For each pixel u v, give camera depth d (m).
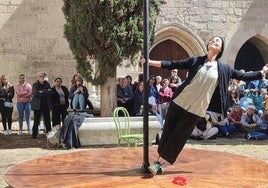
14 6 13.20
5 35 13.14
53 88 10.20
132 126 8.63
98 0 8.70
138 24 9.04
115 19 8.84
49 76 13.46
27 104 10.71
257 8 15.11
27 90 10.70
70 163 4.39
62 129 8.73
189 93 3.83
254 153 8.38
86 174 3.88
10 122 10.70
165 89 10.69
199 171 3.98
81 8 8.86
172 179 3.63
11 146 8.92
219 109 3.89
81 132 8.65
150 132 8.84
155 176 3.79
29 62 13.33
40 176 3.81
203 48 14.66
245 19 15.02
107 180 3.64
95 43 8.97
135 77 13.86
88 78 9.36
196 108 3.81
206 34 14.72
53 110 10.15
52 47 13.48
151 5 9.35
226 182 3.54
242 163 4.34
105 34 8.81
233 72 3.91
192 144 9.33
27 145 9.04
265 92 11.62
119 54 8.99
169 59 14.81
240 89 12.15
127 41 9.01
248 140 10.09
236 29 14.93
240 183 3.51
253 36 15.16
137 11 9.01
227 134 10.45
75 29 9.18
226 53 14.83
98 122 8.72
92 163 4.39
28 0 13.28
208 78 3.80
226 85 3.85
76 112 9.39
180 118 3.88
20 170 4.06
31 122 12.63
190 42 14.72
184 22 14.53
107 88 9.34
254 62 16.23
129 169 4.08
